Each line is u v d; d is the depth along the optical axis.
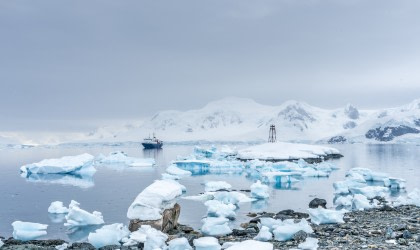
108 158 84.88
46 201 35.09
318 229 20.02
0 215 28.81
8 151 186.50
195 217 26.62
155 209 21.09
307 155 80.25
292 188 41.59
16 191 41.78
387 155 104.00
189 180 50.09
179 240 16.86
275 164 58.53
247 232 20.62
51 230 23.77
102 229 19.80
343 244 16.45
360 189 34.06
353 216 23.97
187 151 151.75
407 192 37.31
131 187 44.12
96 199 35.88
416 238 16.88
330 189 40.69
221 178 52.38
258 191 34.44
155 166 74.75
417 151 128.62
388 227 18.77
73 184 47.47
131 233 19.98
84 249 18.39
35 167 60.75
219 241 18.92
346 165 71.50
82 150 197.50
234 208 28.95
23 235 21.42
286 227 18.53
